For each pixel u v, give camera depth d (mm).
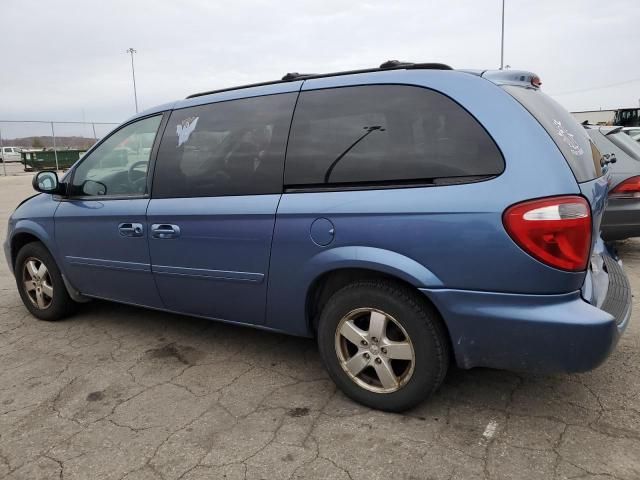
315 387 3131
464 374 3197
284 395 3045
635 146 5621
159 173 3484
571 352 2309
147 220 3477
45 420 2859
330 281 2916
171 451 2545
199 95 3508
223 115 3281
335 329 2859
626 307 2621
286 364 3459
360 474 2328
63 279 4211
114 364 3537
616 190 5344
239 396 3053
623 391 2939
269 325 3178
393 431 2637
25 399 3096
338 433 2639
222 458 2480
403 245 2520
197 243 3258
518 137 2363
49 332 4176
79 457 2527
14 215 4484
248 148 3104
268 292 3049
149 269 3562
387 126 2670
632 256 5992
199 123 3373
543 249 2260
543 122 2449
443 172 2475
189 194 3312
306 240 2809
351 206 2648
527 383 3068
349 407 2883
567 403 2842
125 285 3799
